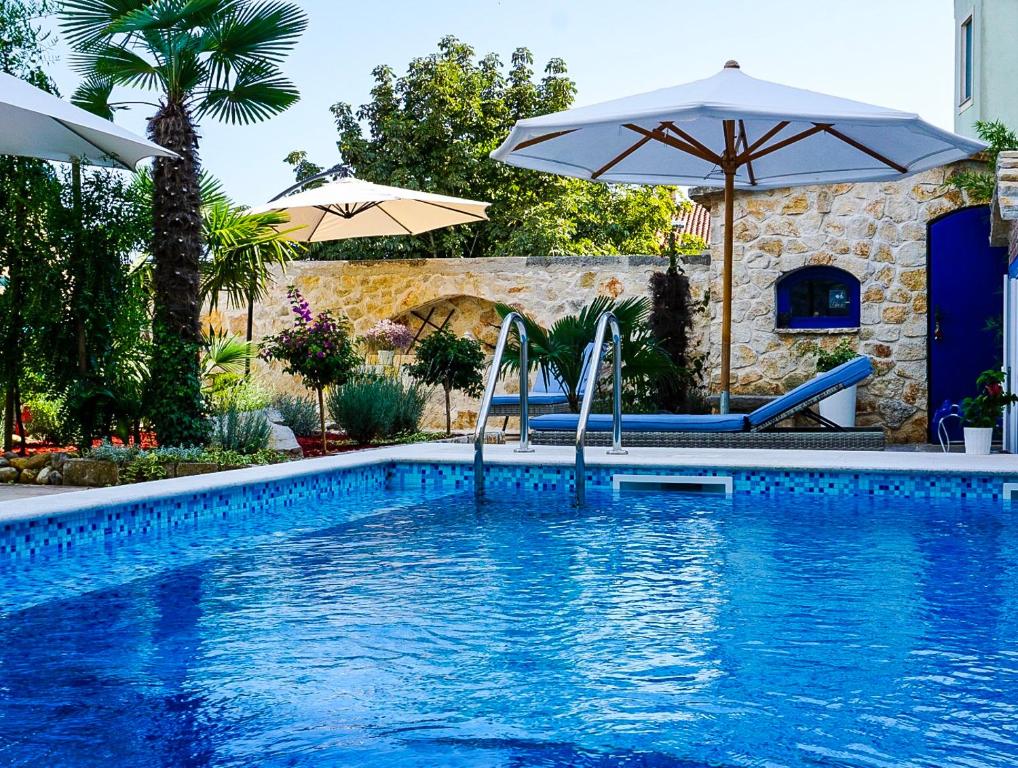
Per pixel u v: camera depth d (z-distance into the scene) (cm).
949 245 1205
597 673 345
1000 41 1454
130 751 278
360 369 1376
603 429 927
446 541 594
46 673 349
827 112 770
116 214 934
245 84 970
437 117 2245
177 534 621
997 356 1197
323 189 1424
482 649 375
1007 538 584
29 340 938
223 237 1265
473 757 274
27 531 547
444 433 1256
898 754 271
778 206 1254
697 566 517
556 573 504
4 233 923
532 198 2320
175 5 910
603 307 1075
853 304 1249
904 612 421
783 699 316
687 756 272
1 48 970
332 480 785
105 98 1024
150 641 389
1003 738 282
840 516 665
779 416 905
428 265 1441
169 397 957
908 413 1218
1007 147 1141
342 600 452
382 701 319
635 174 1067
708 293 1291
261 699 321
